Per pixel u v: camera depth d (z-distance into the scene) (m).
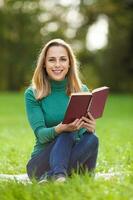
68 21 52.41
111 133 16.58
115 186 6.77
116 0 45.81
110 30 45.16
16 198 6.54
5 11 51.88
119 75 43.97
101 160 10.42
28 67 51.44
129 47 43.81
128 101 33.66
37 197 6.47
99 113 7.59
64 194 6.43
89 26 49.00
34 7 52.41
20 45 52.03
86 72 46.97
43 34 52.59
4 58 51.41
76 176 7.04
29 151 12.27
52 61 7.76
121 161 10.21
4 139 15.30
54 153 7.32
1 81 51.56
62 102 7.81
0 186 7.14
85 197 6.25
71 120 7.34
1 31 51.59
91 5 46.97
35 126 7.64
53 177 7.17
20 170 9.69
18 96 36.16
